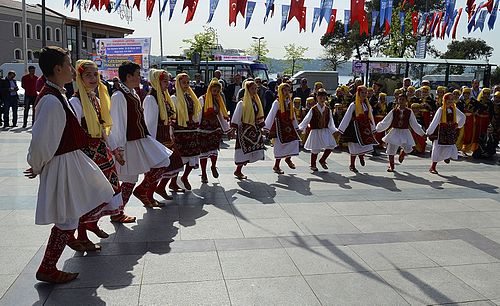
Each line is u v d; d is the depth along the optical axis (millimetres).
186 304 3318
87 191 3555
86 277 3723
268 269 3945
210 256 4199
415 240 4766
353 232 4965
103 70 21406
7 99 13195
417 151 10703
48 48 3350
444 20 10078
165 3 8086
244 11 8094
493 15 9234
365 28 8523
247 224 5145
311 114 8180
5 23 44688
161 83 5727
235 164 8109
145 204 5703
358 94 8258
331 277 3822
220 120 7273
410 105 10898
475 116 10180
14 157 8664
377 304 3395
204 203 5977
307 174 8008
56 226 3547
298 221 5297
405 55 27031
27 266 3873
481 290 3664
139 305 3291
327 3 8406
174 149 5969
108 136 4449
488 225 5328
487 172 8594
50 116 3246
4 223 4926
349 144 8383
